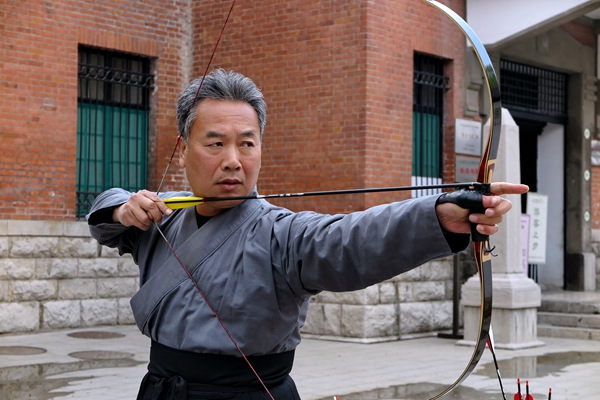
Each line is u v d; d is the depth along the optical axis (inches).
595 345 432.8
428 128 477.7
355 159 431.5
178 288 96.7
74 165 434.9
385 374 337.4
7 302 406.9
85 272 435.8
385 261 81.9
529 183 602.9
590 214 595.2
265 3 465.4
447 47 478.3
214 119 94.9
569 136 591.5
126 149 473.4
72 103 434.9
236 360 94.1
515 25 480.4
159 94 480.4
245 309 92.0
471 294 422.3
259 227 94.1
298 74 453.1
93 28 448.1
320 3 445.4
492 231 75.4
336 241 85.1
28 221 414.0
